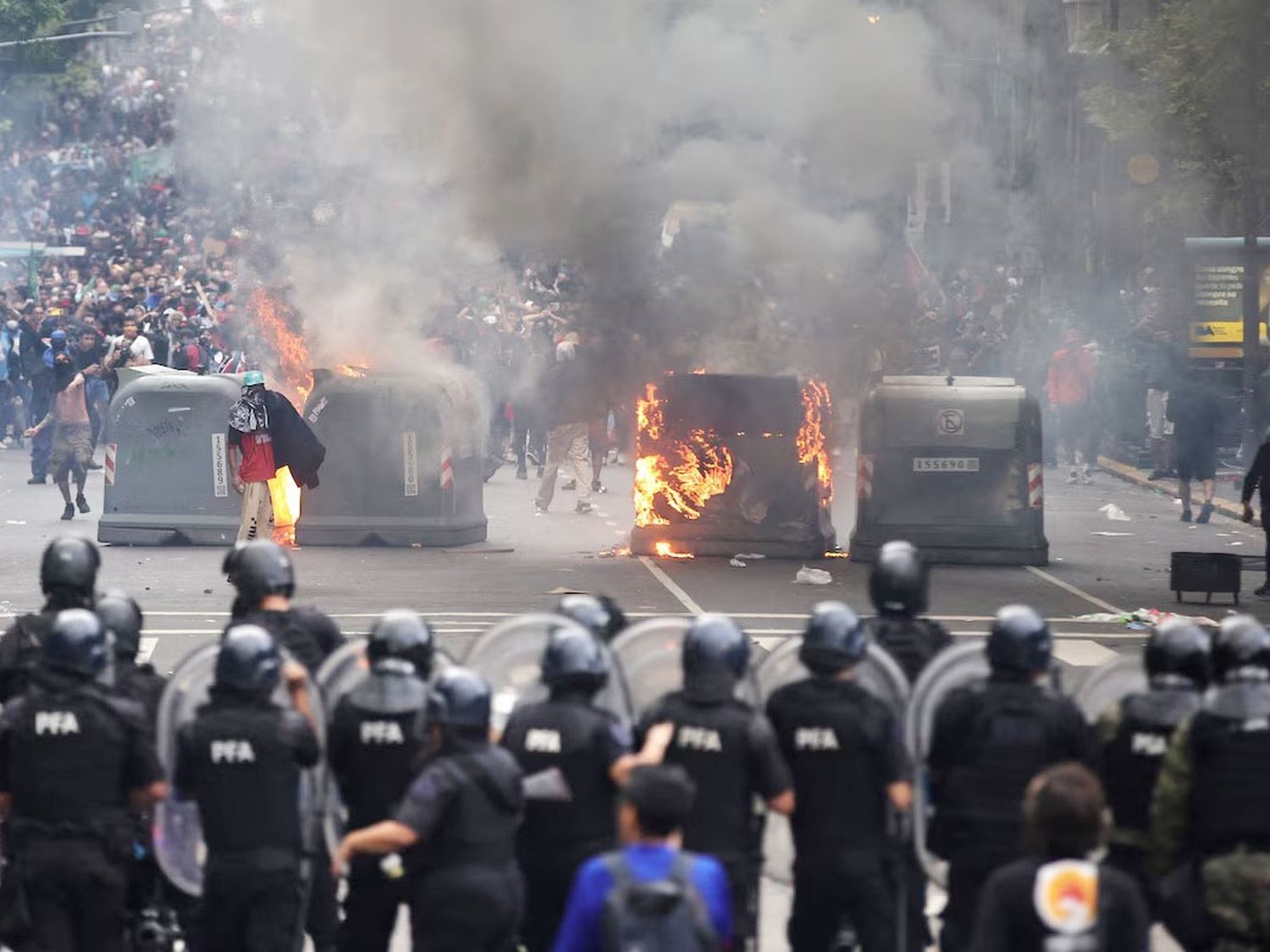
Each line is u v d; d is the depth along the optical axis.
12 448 115.00
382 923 25.14
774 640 54.41
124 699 24.75
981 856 24.22
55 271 152.12
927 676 25.72
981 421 70.12
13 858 24.62
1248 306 80.94
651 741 24.05
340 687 26.11
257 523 68.25
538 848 23.97
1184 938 24.03
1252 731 23.38
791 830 25.25
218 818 24.06
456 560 70.75
